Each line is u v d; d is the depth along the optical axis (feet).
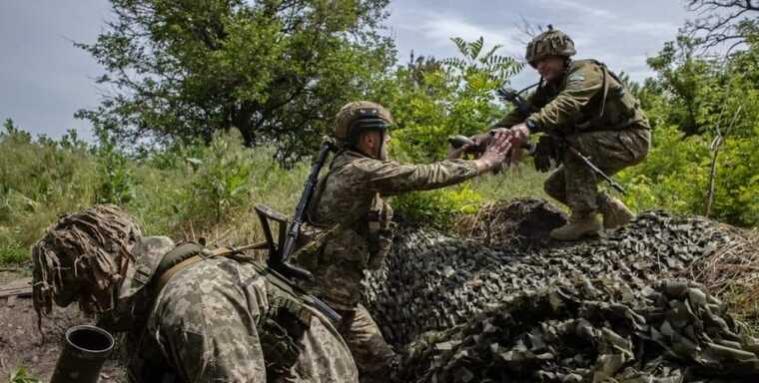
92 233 7.88
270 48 65.67
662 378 10.13
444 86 20.92
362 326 13.88
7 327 18.07
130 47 69.97
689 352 10.36
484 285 15.75
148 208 23.63
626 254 16.15
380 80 67.77
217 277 7.84
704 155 28.63
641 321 10.96
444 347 12.44
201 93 68.13
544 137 17.94
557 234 18.39
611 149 17.58
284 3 70.59
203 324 7.49
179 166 28.22
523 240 19.31
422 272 16.24
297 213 13.55
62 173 26.25
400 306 16.12
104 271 7.79
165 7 67.56
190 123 68.80
